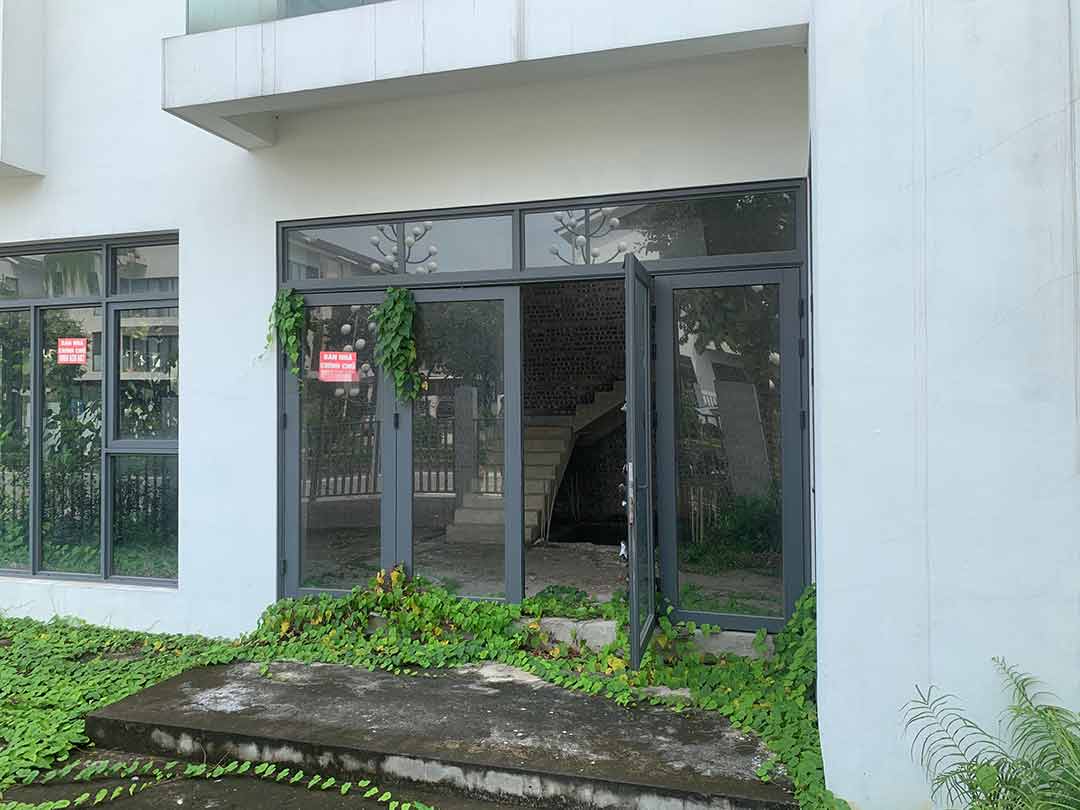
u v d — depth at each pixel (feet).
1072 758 7.93
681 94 14.52
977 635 9.13
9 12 17.78
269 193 16.89
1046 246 9.02
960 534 9.18
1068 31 8.97
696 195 14.57
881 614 9.39
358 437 16.53
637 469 12.91
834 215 9.51
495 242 15.75
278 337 16.78
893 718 9.35
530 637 15.05
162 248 18.31
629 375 12.64
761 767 10.10
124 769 11.32
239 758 11.44
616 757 10.52
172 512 18.06
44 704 13.42
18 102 17.97
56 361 19.16
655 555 14.61
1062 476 8.94
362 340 16.55
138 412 18.43
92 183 18.21
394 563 16.29
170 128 17.62
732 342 14.46
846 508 9.48
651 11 12.19
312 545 16.69
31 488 19.26
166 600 17.44
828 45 9.51
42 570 19.21
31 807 10.10
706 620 14.48
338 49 13.88
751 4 11.77
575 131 15.08
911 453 9.30
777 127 14.06
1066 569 8.92
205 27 14.88
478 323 15.92
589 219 15.21
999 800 8.25
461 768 10.40
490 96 15.56
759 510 14.34
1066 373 8.95
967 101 9.19
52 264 19.17
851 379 9.46
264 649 15.39
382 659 14.57
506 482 15.74
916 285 9.30
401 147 16.10
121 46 18.03
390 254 16.38
